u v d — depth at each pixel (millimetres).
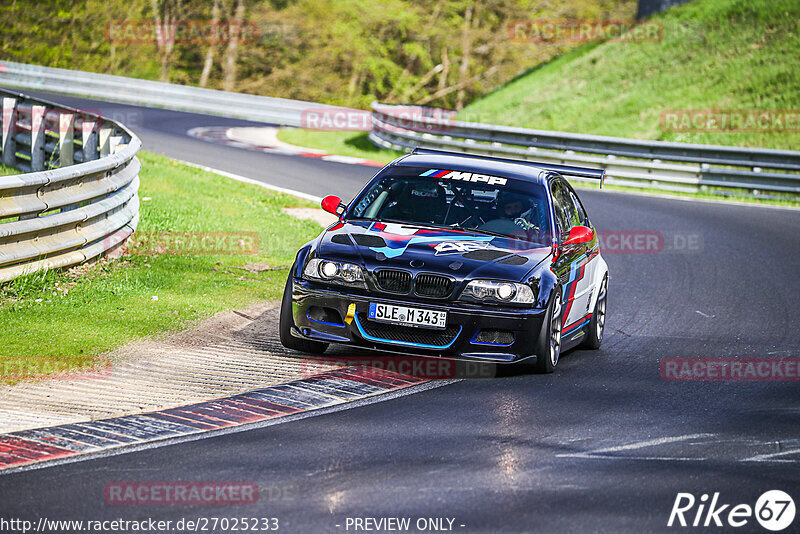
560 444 18109
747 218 58750
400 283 22625
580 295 26109
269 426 18531
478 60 193000
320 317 23203
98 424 18203
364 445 17562
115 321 25938
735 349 27781
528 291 22656
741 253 46438
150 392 20453
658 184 72125
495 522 14133
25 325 24750
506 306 22516
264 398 20438
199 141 83625
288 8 186375
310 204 52625
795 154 68188
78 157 48375
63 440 17203
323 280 23109
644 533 14039
